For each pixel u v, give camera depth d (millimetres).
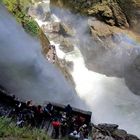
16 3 27047
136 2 34438
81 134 16125
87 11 36469
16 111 16375
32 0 38906
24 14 27484
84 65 34781
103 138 16703
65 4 38406
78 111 17484
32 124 16125
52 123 16156
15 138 11789
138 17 34781
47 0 40656
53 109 17438
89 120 17391
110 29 34969
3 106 16672
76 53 35156
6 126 12391
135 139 18141
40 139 12977
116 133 17844
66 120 16609
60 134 15922
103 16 35594
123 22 35406
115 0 35469
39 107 16656
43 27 36281
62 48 34875
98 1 36438
